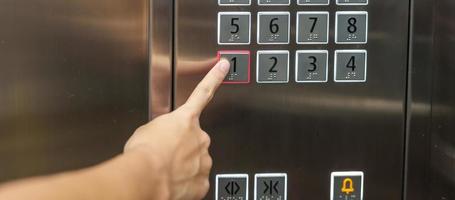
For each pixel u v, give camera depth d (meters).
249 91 0.92
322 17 0.91
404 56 0.92
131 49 0.91
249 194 0.94
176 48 0.91
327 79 0.92
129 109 0.92
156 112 0.92
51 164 0.93
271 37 0.91
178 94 0.91
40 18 0.90
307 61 0.91
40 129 0.92
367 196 0.95
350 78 0.92
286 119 0.93
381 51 0.92
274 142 0.93
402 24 0.92
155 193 0.65
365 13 0.91
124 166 0.63
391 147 0.94
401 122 0.94
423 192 0.95
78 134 0.92
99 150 0.93
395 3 0.92
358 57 0.92
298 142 0.93
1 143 0.92
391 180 0.95
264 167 0.93
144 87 0.92
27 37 0.90
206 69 0.91
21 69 0.91
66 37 0.91
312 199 0.94
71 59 0.91
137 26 0.91
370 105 0.93
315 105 0.93
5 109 0.91
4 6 0.90
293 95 0.92
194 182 0.75
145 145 0.70
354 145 0.94
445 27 0.92
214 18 0.90
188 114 0.79
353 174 0.94
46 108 0.92
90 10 0.90
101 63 0.91
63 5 0.90
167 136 0.73
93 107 0.92
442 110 0.94
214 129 0.92
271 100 0.92
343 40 0.91
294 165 0.94
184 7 0.90
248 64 0.91
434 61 0.93
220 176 0.93
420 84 0.93
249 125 0.92
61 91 0.91
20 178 0.92
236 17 0.90
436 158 0.94
